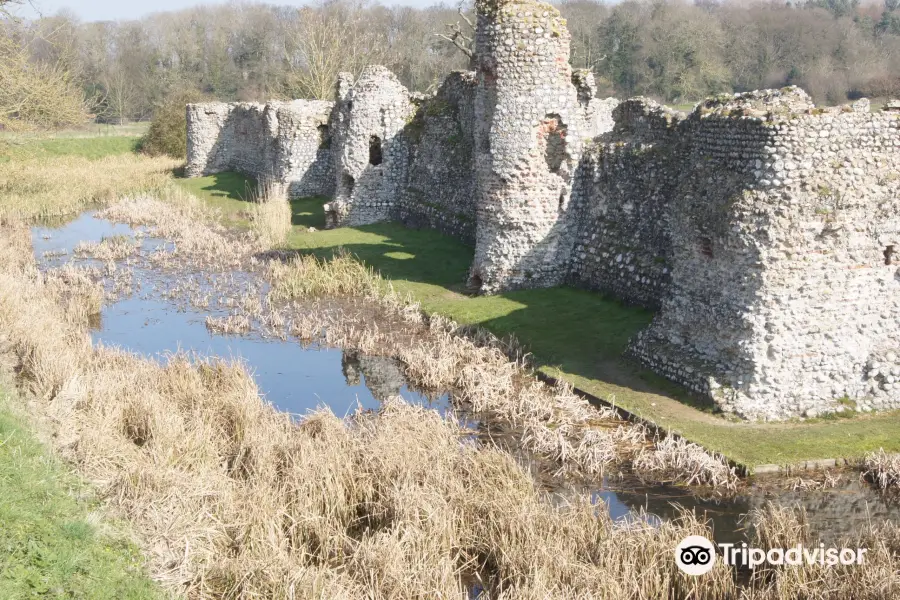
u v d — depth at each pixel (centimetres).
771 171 1430
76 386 1470
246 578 995
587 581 992
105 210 3809
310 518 1126
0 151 3734
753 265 1456
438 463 1240
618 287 2014
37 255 2983
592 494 1283
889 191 1462
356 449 1309
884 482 1264
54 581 909
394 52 6334
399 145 3203
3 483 1042
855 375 1480
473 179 2725
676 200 1633
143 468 1191
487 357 1812
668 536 1060
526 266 2180
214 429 1407
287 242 3008
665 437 1427
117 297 2445
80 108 4022
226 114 4906
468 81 2781
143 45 8725
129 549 1021
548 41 2080
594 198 2122
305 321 2119
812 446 1354
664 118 1980
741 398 1469
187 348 2000
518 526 1095
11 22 3591
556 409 1562
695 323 1587
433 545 1066
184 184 4597
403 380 1797
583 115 2295
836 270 1456
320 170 3900
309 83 5531
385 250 2786
